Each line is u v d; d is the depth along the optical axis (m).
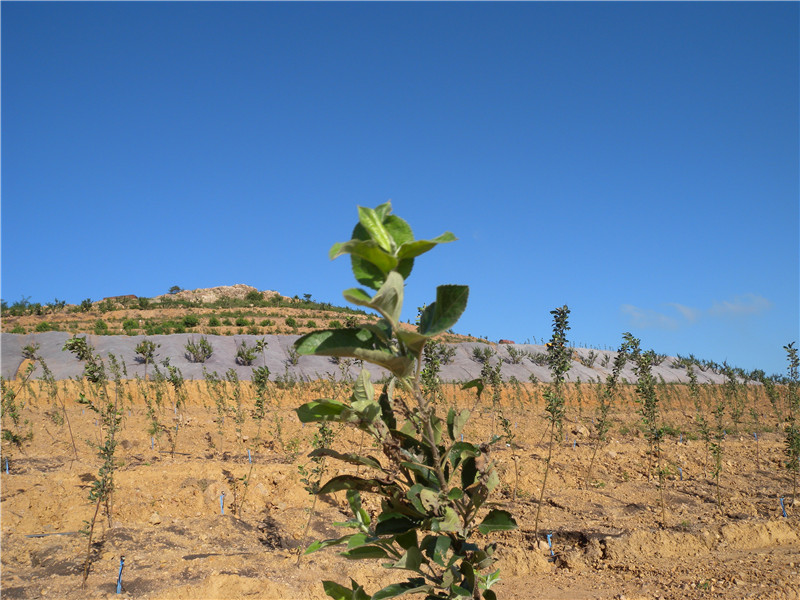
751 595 6.30
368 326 2.05
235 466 10.39
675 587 6.79
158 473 9.73
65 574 6.64
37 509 8.12
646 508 10.34
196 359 24.84
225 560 7.31
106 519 8.29
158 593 6.32
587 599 6.57
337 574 7.12
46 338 25.16
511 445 14.12
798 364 16.64
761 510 10.16
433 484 2.38
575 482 11.77
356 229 2.20
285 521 8.97
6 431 11.62
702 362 32.16
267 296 54.84
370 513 9.39
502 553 7.95
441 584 2.35
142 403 16.92
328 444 9.28
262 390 12.52
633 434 17.06
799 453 10.98
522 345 32.03
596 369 29.47
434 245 1.97
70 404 16.02
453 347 26.58
